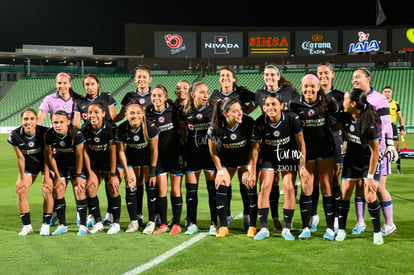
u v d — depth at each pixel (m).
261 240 5.44
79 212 5.88
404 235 5.59
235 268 4.34
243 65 39.62
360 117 5.12
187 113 5.96
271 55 39.56
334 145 5.66
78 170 5.86
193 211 5.97
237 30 39.94
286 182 5.52
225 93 6.50
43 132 5.90
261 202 5.56
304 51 39.47
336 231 5.87
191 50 40.44
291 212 5.52
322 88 5.93
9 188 10.12
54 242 5.45
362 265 4.39
